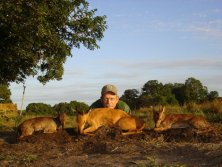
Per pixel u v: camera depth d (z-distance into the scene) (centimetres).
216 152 824
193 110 2133
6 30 1468
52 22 1493
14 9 1299
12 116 2455
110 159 845
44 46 1564
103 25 1645
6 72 1867
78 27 1627
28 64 1756
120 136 1035
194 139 1001
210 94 3606
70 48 1684
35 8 1339
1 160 933
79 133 1070
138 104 3725
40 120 1129
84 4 1584
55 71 1902
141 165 767
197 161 784
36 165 868
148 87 4016
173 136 1026
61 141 1063
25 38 1472
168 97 3484
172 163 781
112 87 1158
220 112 1959
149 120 1669
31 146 1034
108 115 1092
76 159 877
